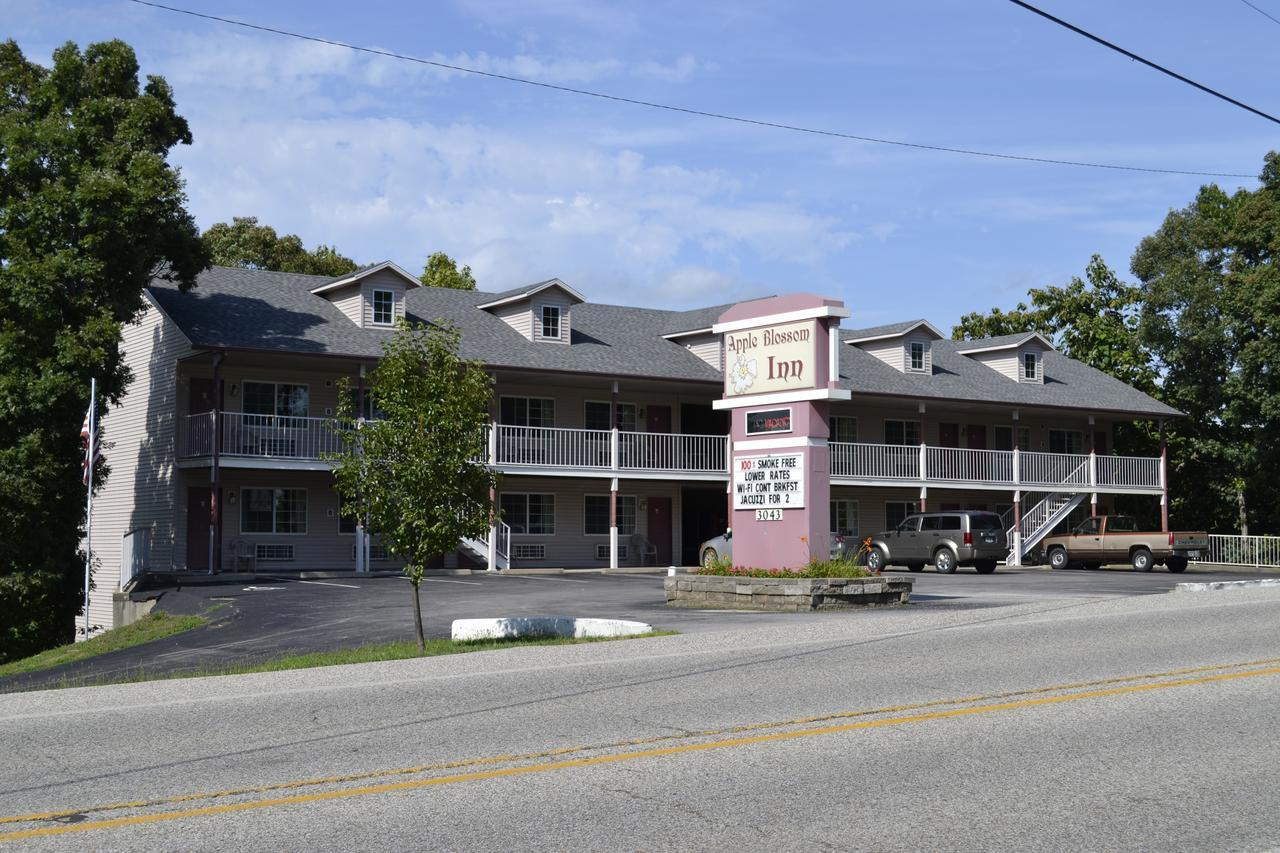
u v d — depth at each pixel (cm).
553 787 778
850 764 841
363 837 666
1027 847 645
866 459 4309
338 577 3250
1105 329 5750
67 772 832
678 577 2428
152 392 3625
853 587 2208
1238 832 672
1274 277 4538
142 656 1825
